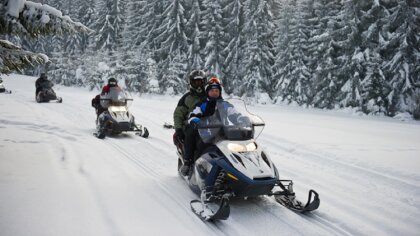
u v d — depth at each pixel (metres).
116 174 6.25
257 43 34.22
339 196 5.62
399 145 10.30
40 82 19.03
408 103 25.94
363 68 27.73
